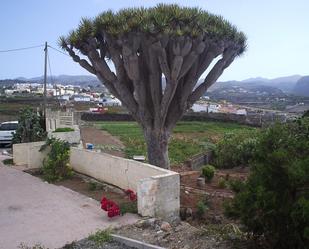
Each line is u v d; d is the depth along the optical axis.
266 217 6.29
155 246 6.82
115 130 34.12
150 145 12.21
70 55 12.58
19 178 12.95
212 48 11.76
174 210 9.02
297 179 6.03
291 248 6.25
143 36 10.82
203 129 35.84
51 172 12.63
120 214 8.63
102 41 12.09
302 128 8.50
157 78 11.55
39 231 7.84
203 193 11.72
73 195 10.61
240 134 21.69
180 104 12.25
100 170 12.07
